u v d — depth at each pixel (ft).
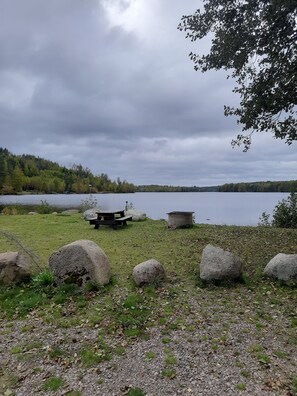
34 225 42.93
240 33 23.63
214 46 24.85
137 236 34.50
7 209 69.62
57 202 126.82
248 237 32.37
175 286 18.98
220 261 19.42
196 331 13.61
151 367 11.07
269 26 22.57
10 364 11.57
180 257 25.34
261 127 26.96
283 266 19.19
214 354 11.80
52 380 10.47
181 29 26.11
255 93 25.30
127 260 24.68
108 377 10.58
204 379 10.30
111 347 12.45
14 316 15.58
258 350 11.95
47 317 15.21
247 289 18.35
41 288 18.31
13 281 19.03
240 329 13.70
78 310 15.88
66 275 18.56
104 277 19.03
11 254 19.84
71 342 12.94
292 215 42.52
